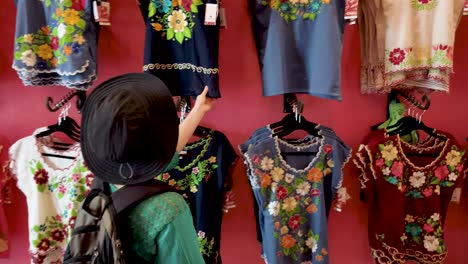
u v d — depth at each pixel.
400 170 1.58
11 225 1.67
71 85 1.30
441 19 1.40
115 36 1.59
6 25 1.56
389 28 1.44
